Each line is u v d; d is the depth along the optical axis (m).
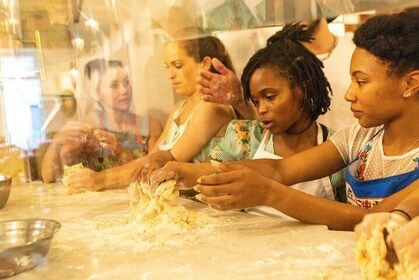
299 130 1.09
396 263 0.56
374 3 0.91
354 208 0.85
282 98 1.05
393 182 0.82
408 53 0.75
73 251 0.85
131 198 1.17
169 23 1.48
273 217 0.98
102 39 1.72
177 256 0.79
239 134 1.21
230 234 0.89
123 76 1.59
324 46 1.06
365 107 0.81
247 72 1.12
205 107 1.30
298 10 1.11
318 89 1.04
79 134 1.56
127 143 1.53
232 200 0.92
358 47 0.82
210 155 1.24
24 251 0.76
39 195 1.41
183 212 1.00
